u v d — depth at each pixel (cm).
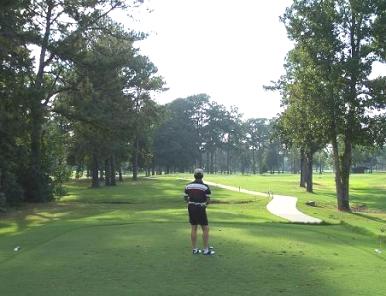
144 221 1892
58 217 2664
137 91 6359
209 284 834
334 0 3503
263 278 877
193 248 1112
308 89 3581
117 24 4016
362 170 14650
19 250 1177
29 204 3647
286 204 3688
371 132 3481
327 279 871
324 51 3497
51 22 3638
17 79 3000
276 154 16838
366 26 3400
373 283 843
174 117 12862
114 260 1030
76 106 3894
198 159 14800
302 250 1169
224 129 14925
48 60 3750
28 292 788
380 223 2616
